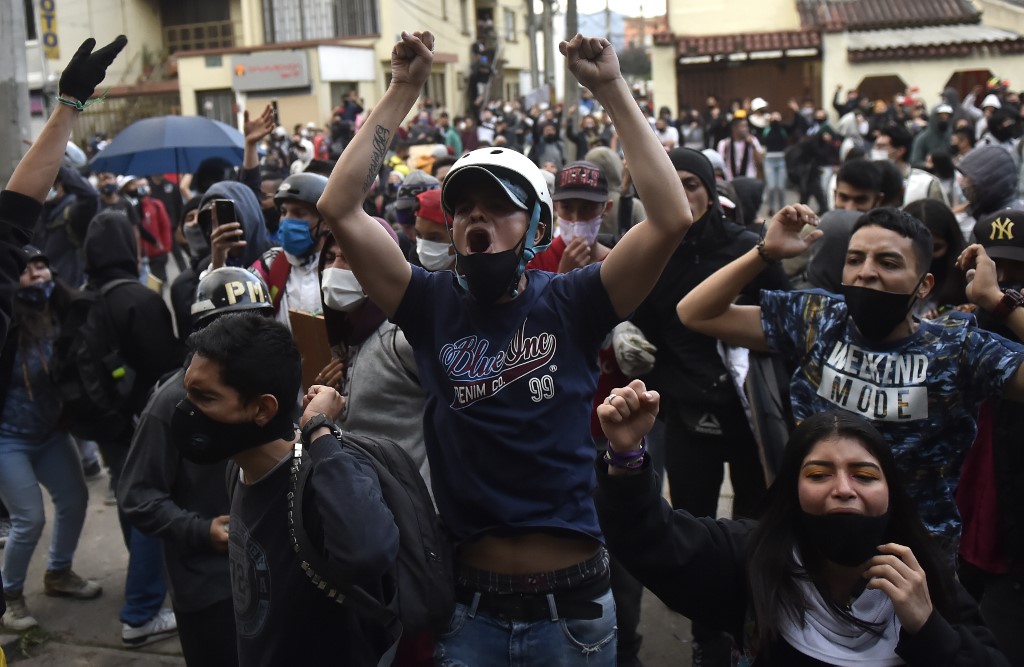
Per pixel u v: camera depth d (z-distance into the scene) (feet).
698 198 12.86
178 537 10.91
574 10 65.21
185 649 11.39
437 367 8.23
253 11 109.29
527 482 7.87
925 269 9.02
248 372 7.55
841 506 7.17
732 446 13.14
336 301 11.07
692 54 86.12
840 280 13.46
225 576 11.10
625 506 7.48
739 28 86.94
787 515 7.55
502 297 8.16
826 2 90.84
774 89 86.99
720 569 7.84
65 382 14.58
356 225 8.22
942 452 9.07
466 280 8.06
